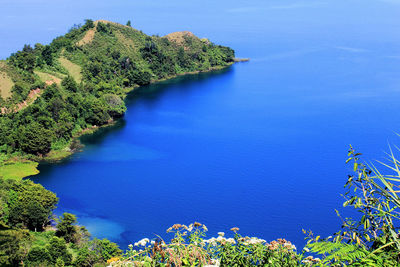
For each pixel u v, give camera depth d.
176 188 88.75
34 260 54.28
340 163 99.94
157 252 11.38
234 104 158.00
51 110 119.31
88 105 130.88
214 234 70.56
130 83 184.12
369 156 102.75
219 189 87.75
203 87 185.88
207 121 138.12
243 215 76.81
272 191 86.25
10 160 100.25
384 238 8.68
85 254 56.09
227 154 108.38
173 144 117.00
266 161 102.56
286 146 112.56
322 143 113.88
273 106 152.62
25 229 64.56
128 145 116.25
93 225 73.94
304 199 82.62
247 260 12.09
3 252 54.09
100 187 89.75
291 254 12.03
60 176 94.88
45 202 71.38
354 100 155.38
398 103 150.00
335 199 82.31
